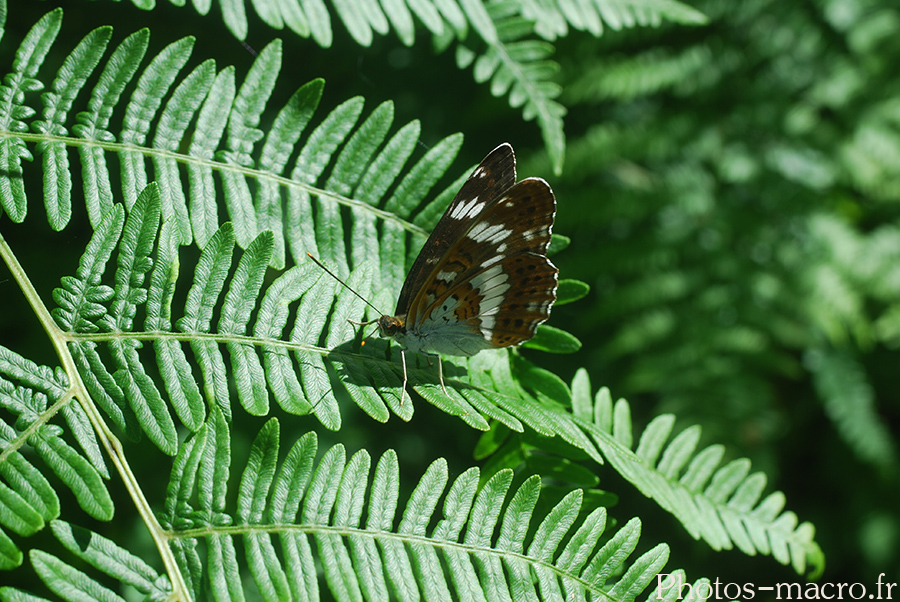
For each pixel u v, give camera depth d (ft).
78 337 1.54
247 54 1.84
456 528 1.55
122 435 1.75
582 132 2.27
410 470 1.88
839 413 2.21
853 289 2.14
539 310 1.60
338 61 1.88
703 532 1.60
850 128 2.21
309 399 1.56
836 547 2.28
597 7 1.70
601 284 2.32
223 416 1.54
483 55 1.68
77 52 1.58
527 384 1.63
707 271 2.19
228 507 1.76
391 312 1.60
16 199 1.56
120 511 1.74
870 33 2.16
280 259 1.59
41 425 1.53
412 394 1.94
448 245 1.59
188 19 1.82
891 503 2.23
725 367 2.12
